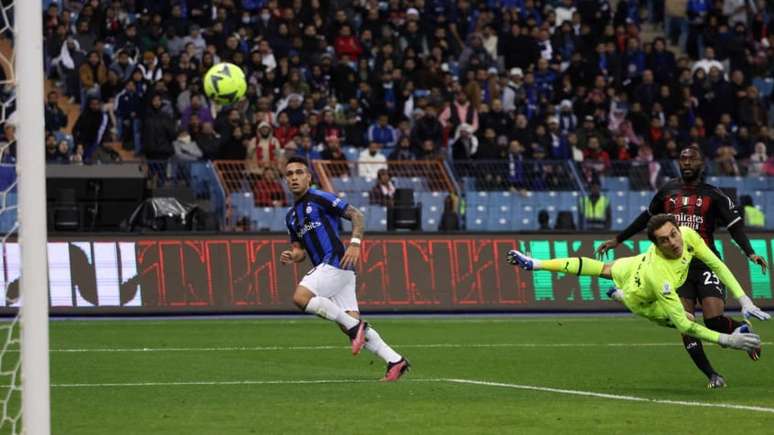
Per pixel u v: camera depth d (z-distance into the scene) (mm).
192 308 61375
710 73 86938
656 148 82312
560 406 29453
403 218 66375
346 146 76875
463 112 78750
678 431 25469
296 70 79312
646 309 31750
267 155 71375
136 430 25688
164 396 31484
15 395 31062
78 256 60594
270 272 62656
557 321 59531
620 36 90250
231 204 67625
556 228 69688
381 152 75125
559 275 65062
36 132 23219
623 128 82812
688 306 34156
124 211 65500
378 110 80250
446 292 63750
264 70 79750
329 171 69812
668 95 85625
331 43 84812
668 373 37812
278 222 68250
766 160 78750
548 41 89125
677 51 97500
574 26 91125
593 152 78188
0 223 61219
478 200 71062
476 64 85125
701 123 84438
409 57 83000
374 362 41062
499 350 45406
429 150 73875
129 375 36750
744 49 92625
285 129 75000
